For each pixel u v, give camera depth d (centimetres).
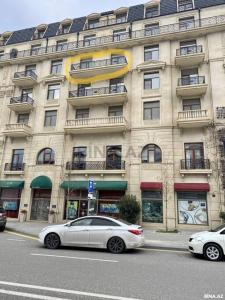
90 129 2202
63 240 986
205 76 2119
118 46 2434
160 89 2172
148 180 1983
